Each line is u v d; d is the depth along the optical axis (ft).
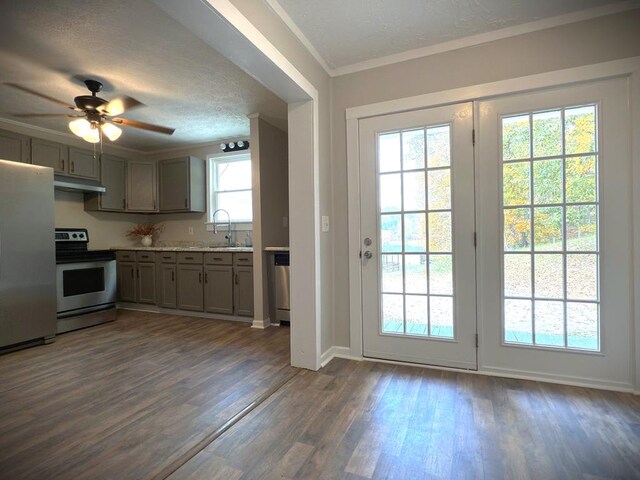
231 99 10.88
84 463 4.90
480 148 7.71
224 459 4.96
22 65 8.55
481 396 6.70
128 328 12.27
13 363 8.88
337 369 8.25
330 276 9.08
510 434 5.44
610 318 6.86
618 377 6.83
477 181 7.73
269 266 12.66
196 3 4.75
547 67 7.12
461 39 7.70
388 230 8.59
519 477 4.50
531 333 7.45
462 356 7.97
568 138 7.09
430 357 8.26
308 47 7.85
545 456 4.90
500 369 7.68
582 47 6.88
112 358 9.18
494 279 7.68
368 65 8.62
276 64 6.53
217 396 6.91
